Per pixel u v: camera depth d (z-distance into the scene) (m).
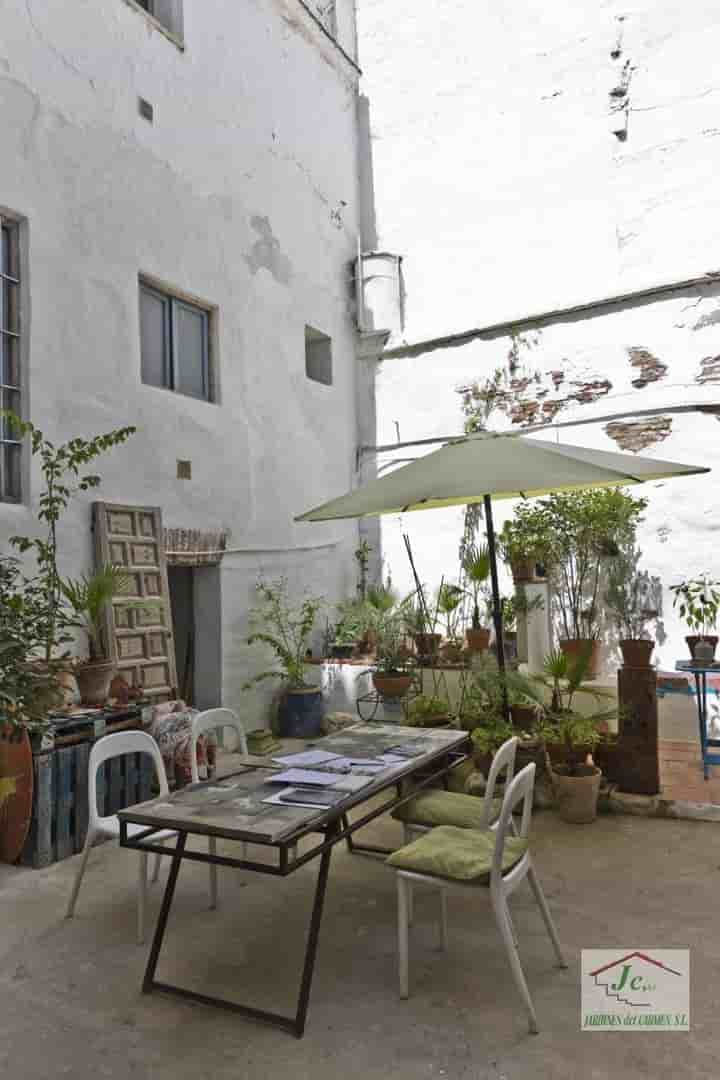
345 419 8.91
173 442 6.09
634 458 4.24
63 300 5.12
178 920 3.44
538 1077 2.31
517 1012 2.65
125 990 2.84
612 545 7.35
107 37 5.61
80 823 4.32
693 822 4.63
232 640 6.78
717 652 6.94
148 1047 2.49
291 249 7.91
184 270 6.31
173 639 6.27
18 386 4.85
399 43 9.14
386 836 4.54
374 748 3.67
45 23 5.09
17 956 3.11
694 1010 2.65
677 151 7.55
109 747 3.50
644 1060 2.38
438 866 2.73
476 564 5.57
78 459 4.80
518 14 8.38
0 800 4.14
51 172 5.08
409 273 9.01
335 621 8.38
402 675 6.73
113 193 5.59
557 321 8.05
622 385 7.69
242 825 2.55
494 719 5.08
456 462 4.16
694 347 7.36
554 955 3.05
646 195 7.68
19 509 4.70
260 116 7.46
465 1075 2.32
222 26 6.95
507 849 2.89
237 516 6.86
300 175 8.11
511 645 7.14
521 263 8.33
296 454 7.84
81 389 5.23
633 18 7.77
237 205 7.04
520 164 8.37
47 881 3.89
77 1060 2.42
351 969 2.97
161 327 6.23
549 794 4.93
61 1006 2.73
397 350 8.93
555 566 7.57
